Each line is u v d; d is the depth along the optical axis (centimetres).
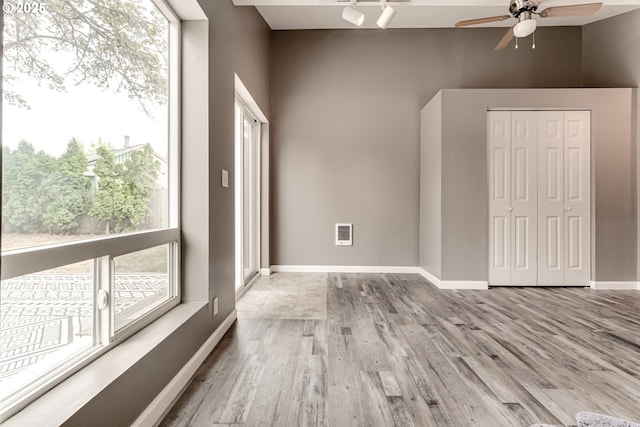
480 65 522
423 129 507
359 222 530
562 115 436
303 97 530
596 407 178
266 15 481
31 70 119
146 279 201
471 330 289
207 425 162
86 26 149
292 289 429
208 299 246
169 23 239
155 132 216
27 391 117
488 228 440
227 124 297
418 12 477
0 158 96
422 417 169
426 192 493
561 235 439
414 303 368
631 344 260
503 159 438
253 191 503
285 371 216
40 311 124
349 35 527
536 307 355
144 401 157
